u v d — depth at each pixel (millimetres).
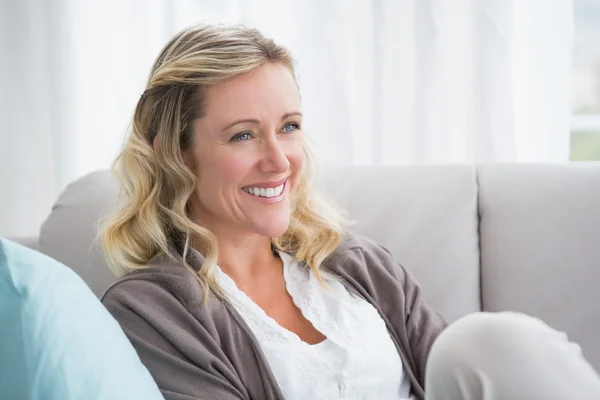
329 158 2602
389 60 2535
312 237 1687
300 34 2584
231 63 1461
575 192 1827
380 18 2514
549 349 1055
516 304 1799
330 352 1495
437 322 1708
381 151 2559
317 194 1755
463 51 2484
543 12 2443
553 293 1784
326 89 2582
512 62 2439
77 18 2668
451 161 2521
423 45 2494
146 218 1552
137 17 2633
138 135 1567
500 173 1900
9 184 2777
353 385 1477
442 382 1042
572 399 1006
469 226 1855
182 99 1501
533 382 1012
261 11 2580
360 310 1612
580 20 2619
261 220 1510
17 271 976
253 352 1430
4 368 887
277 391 1396
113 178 1890
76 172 2715
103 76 2691
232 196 1504
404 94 2541
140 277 1464
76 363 934
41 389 883
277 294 1604
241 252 1586
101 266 1789
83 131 2711
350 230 1858
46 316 945
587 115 2664
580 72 2643
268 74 1495
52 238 1827
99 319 1034
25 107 2750
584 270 1777
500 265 1820
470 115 2490
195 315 1419
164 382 1354
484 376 1018
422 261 1842
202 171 1515
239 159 1477
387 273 1712
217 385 1355
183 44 1531
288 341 1470
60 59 2670
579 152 2688
